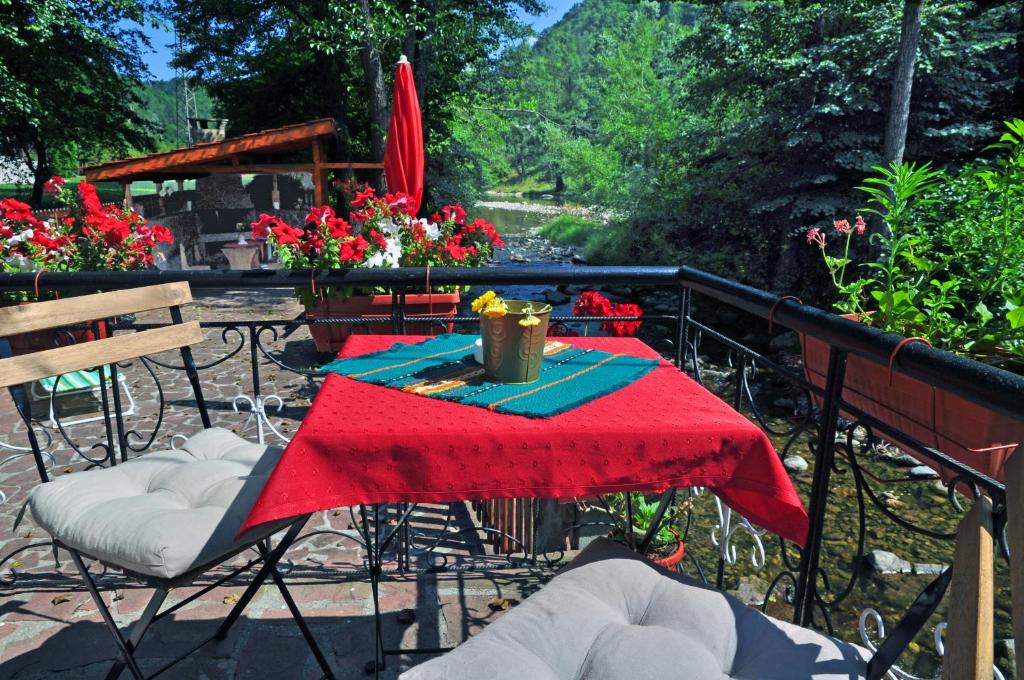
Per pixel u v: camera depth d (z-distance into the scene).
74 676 2.26
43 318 2.11
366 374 2.05
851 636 3.56
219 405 5.93
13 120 18.50
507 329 1.90
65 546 1.87
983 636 1.04
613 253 18.42
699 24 14.20
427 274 2.86
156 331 2.39
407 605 2.70
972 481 1.40
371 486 1.58
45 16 16.38
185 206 17.06
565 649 1.38
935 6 9.88
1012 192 2.70
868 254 9.53
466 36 17.27
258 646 2.43
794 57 10.82
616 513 3.19
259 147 12.82
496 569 3.00
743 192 12.39
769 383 8.27
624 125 21.58
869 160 10.17
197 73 19.70
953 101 10.36
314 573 2.89
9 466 4.45
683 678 1.29
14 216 6.64
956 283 2.61
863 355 1.57
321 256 6.17
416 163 7.79
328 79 17.94
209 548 1.73
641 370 2.12
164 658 2.35
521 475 1.60
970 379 1.23
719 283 2.45
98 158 22.94
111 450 2.80
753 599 3.69
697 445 1.62
